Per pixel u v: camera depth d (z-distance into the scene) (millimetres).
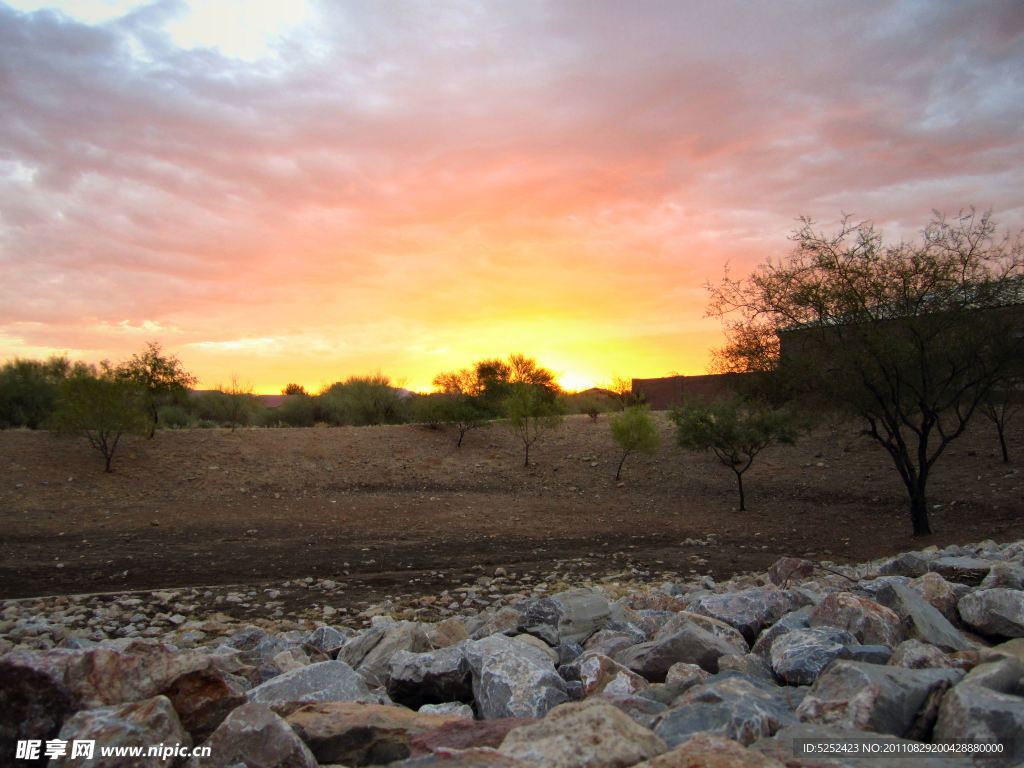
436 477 24125
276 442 25859
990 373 15523
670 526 18125
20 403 28719
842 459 24188
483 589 11203
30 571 12266
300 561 13547
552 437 28953
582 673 4375
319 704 3756
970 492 19328
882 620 4590
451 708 4242
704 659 4629
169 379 25625
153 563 13156
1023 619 4863
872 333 15086
